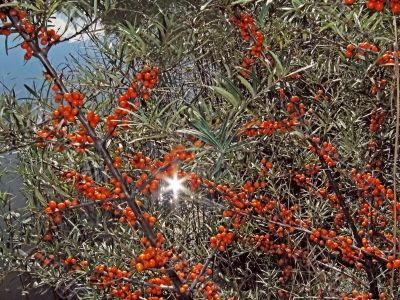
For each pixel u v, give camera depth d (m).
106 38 0.77
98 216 0.91
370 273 0.79
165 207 1.07
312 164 0.89
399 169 0.87
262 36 0.70
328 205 0.99
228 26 0.87
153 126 0.60
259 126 0.72
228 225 0.77
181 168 0.71
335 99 0.79
